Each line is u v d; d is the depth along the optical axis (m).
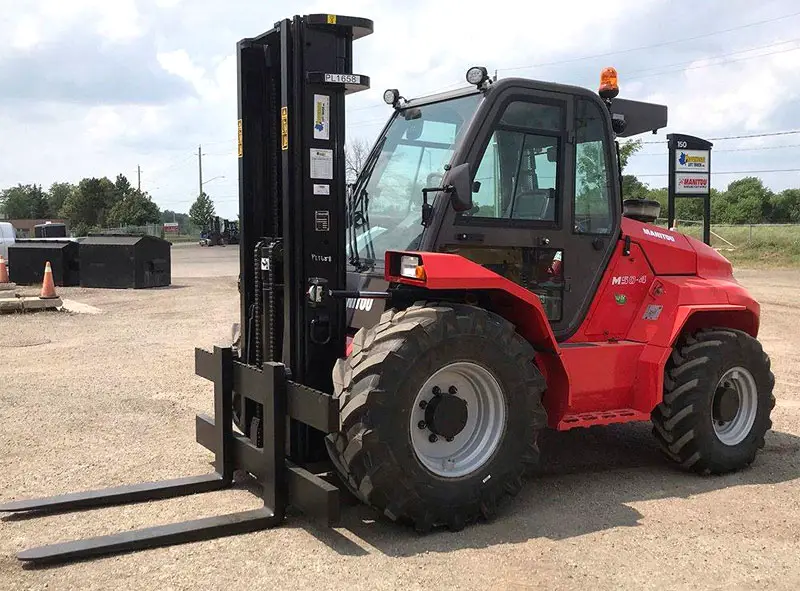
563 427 4.41
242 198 4.67
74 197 81.69
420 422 3.86
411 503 3.69
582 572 3.42
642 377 4.76
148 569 3.35
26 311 12.91
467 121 4.29
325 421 3.56
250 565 3.40
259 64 4.68
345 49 4.19
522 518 4.08
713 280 5.36
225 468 4.44
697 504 4.39
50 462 4.93
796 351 9.99
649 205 5.39
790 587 3.34
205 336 10.61
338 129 4.22
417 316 3.77
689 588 3.30
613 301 4.89
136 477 4.65
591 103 4.73
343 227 4.28
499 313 4.35
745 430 5.12
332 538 3.72
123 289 17.69
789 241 31.36
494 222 4.32
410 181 4.55
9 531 3.79
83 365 8.37
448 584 3.26
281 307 4.45
